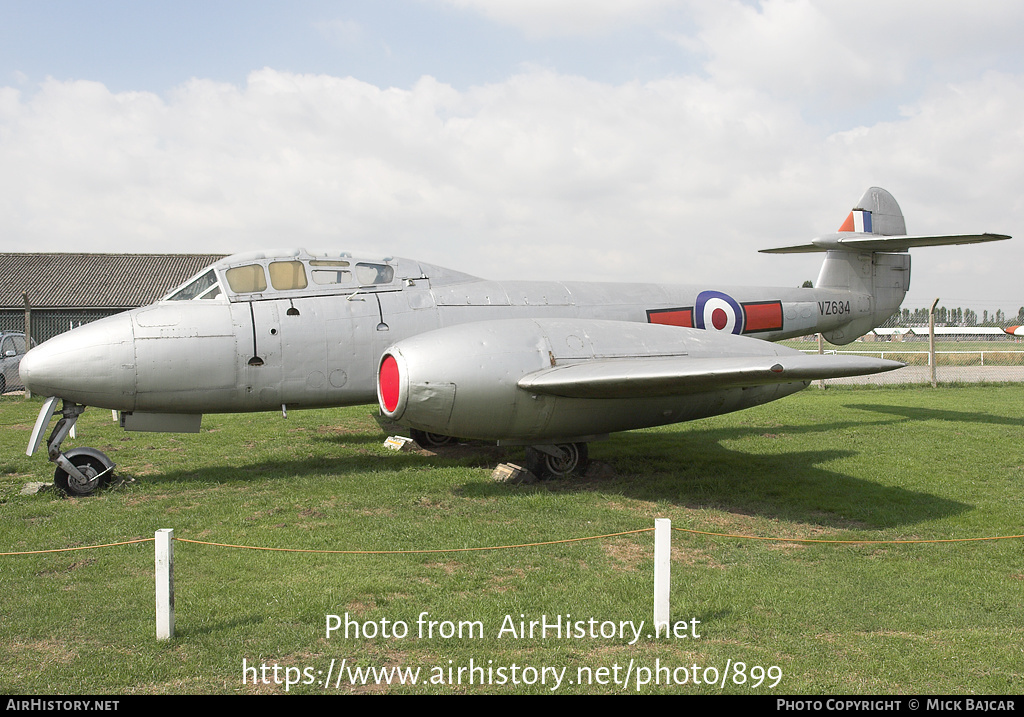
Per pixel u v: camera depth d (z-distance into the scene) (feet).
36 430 24.21
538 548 18.17
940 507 22.45
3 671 11.96
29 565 16.96
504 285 32.40
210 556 17.53
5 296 100.12
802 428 38.11
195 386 25.96
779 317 38.99
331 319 27.94
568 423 24.59
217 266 27.40
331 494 23.90
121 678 11.71
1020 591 15.56
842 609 14.49
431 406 22.85
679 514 21.72
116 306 99.40
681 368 21.38
